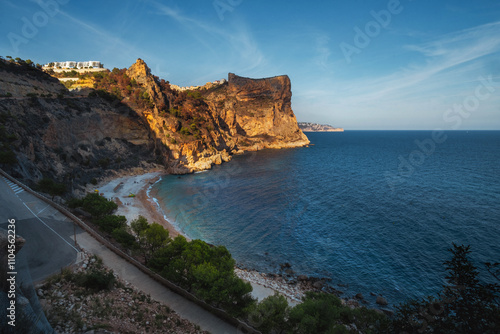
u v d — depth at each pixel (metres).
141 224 30.88
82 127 76.25
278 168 109.00
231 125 175.00
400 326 13.46
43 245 23.50
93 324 13.65
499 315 9.85
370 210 56.34
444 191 69.56
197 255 24.53
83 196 53.44
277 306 19.02
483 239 40.88
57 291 16.38
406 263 35.56
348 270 34.72
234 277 21.89
